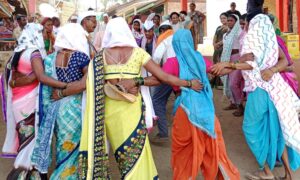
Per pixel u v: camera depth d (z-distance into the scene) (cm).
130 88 344
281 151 420
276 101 411
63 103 365
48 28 597
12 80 405
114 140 349
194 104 373
